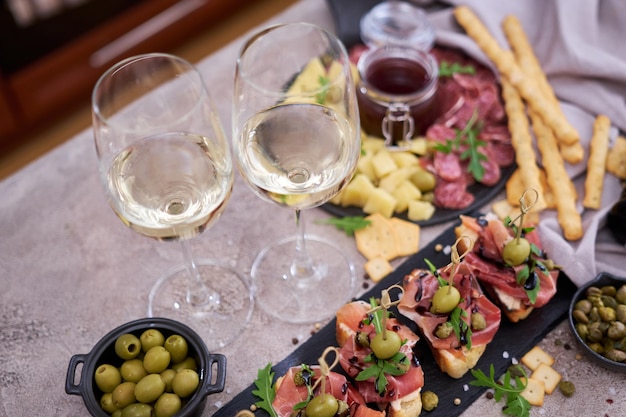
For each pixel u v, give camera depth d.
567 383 1.05
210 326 1.16
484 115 1.34
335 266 1.22
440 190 1.26
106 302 1.20
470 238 1.00
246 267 1.24
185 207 0.96
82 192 1.34
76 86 2.23
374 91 1.29
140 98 1.06
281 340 1.14
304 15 1.60
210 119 0.97
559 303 1.13
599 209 1.23
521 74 1.33
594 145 1.27
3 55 2.04
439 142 1.30
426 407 1.03
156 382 0.98
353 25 1.51
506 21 1.44
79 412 1.08
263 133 1.01
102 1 2.13
